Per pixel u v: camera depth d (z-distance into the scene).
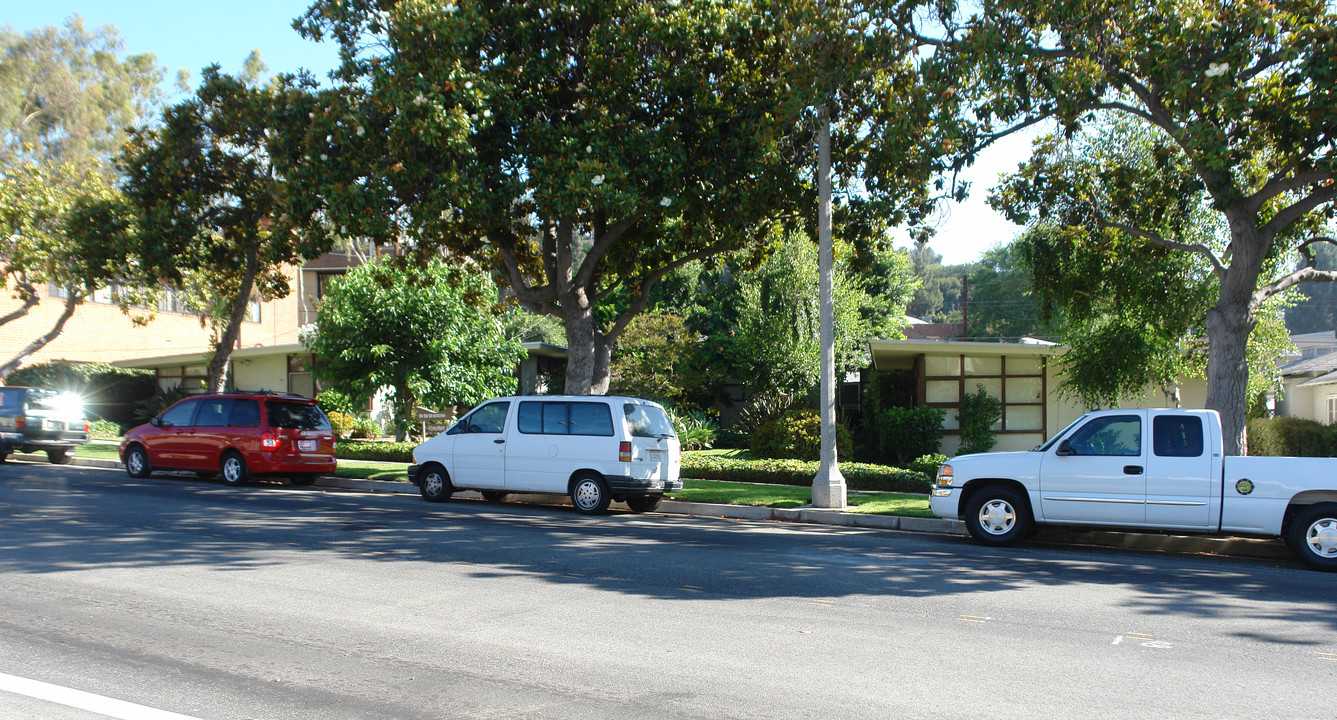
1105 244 17.03
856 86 15.08
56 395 21.62
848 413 30.91
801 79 13.85
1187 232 18.94
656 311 32.97
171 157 18.86
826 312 14.59
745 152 15.45
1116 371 20.23
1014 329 54.06
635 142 14.74
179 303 39.09
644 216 16.77
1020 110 13.39
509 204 15.50
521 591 7.96
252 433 16.88
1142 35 12.33
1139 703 5.12
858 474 17.27
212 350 31.94
